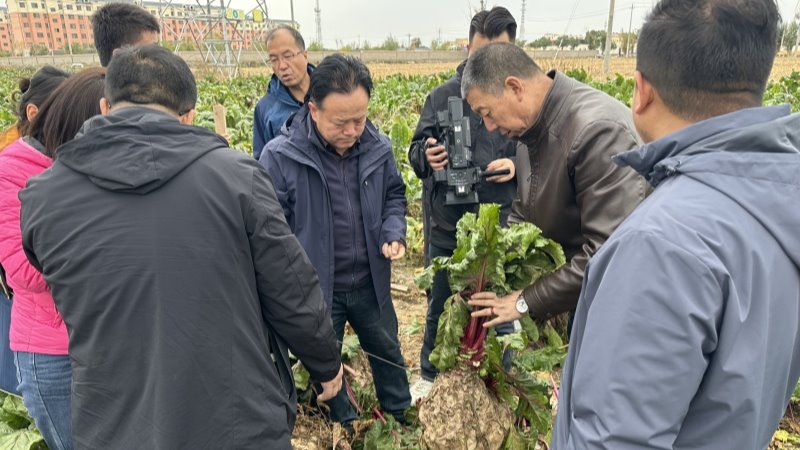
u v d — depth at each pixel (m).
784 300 1.17
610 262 1.21
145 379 1.64
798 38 39.28
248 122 11.08
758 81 1.22
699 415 1.19
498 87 2.35
